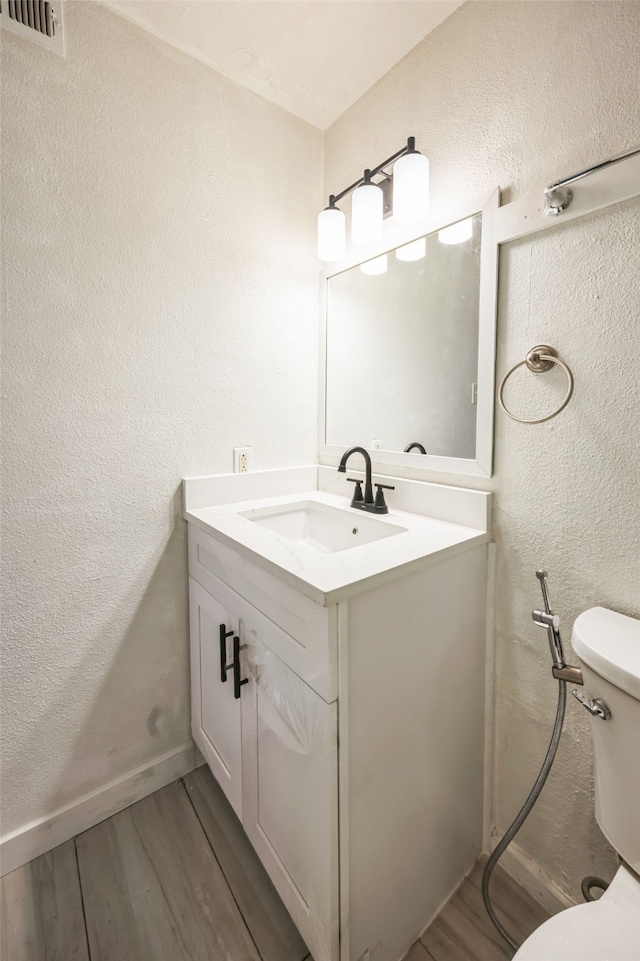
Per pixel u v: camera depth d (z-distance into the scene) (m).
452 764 1.07
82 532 1.21
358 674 0.83
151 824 1.28
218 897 1.08
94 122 1.14
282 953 0.97
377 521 1.25
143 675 1.35
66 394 1.15
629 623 0.85
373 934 0.90
